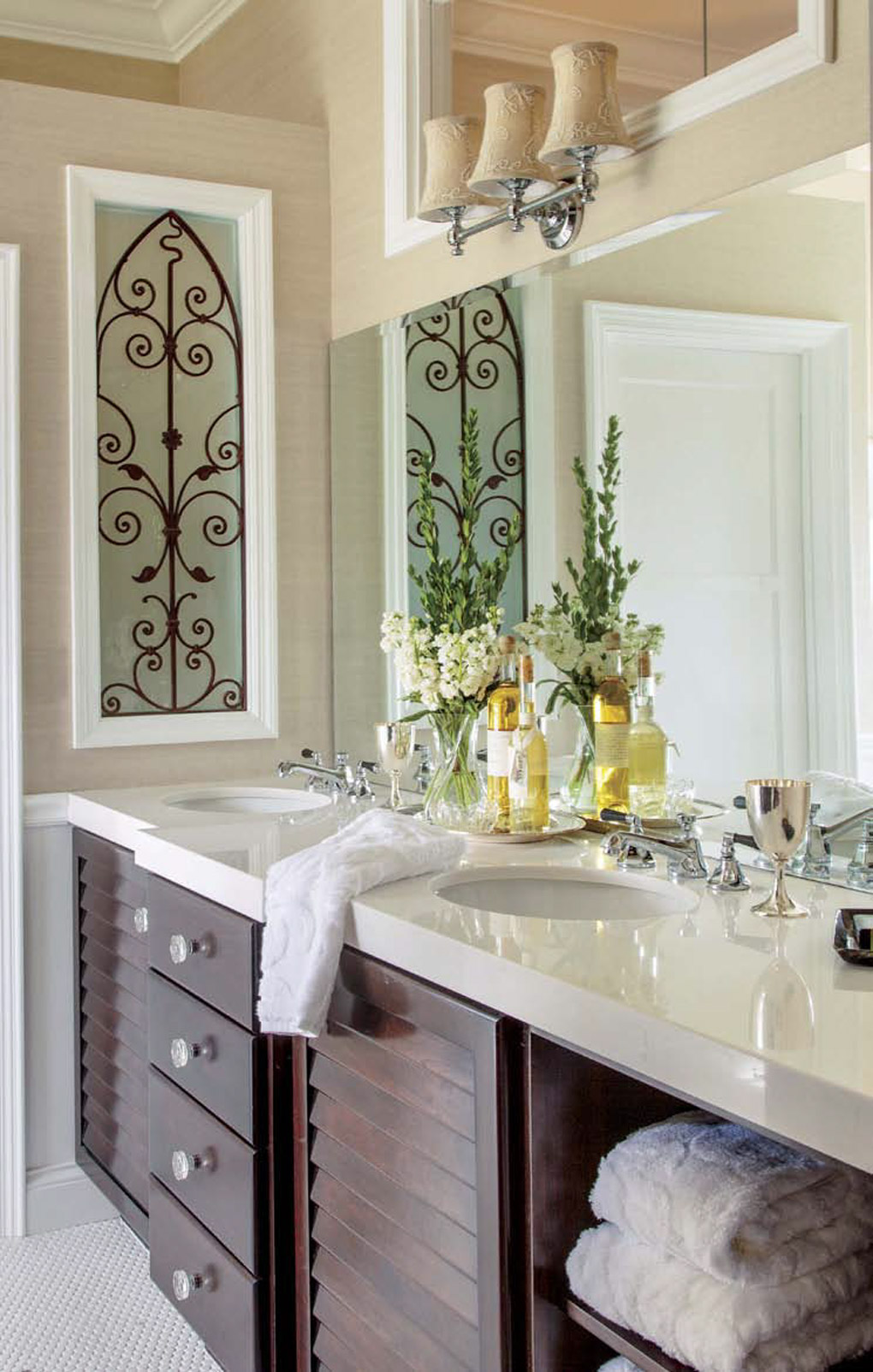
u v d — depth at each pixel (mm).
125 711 3061
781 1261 1337
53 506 2955
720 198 1987
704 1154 1424
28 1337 2525
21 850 2906
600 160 2088
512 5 2469
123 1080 2707
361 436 3070
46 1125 2992
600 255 2254
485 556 2615
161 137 3039
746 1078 1167
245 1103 2029
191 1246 2230
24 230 2912
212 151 3094
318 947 1785
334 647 3217
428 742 2850
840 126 1786
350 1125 1817
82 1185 3016
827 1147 1093
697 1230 1344
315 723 3238
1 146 2887
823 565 1849
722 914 1701
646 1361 1372
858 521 1783
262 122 3139
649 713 2205
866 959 1435
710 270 2021
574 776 2387
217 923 2139
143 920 2527
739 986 1369
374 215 3020
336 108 3166
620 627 2256
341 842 2004
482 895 1984
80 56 3793
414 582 2854
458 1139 1562
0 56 3693
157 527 3090
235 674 3186
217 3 3627
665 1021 1257
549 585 2426
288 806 2969
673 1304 1368
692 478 2076
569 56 2055
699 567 2074
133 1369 2418
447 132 2412
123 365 3047
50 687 2961
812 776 1890
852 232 1769
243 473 3164
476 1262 1529
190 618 3133
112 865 2727
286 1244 2008
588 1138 1505
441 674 2438
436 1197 1608
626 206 2182
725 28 1953
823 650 1861
